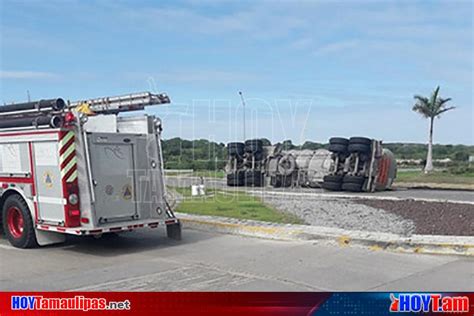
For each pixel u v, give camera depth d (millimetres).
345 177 23734
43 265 9086
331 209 15633
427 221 12883
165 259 9461
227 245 10758
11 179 10844
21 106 10789
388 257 9312
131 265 9000
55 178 9992
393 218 13586
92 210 9953
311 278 7922
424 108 42594
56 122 9781
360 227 12039
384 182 24516
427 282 7672
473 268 8477
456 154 55500
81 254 10031
